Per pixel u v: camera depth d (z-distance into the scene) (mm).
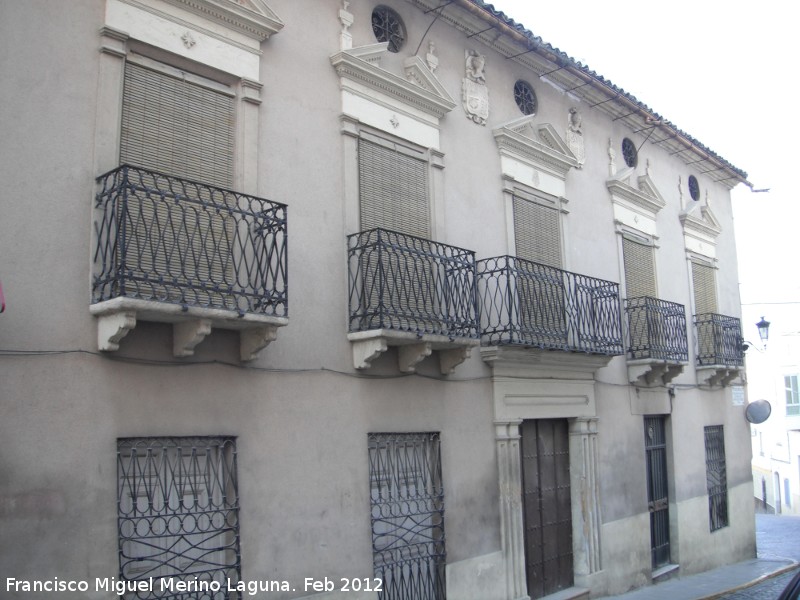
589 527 12359
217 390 7684
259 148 8398
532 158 12344
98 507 6707
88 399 6762
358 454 8898
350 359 8953
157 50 7668
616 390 13641
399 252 9680
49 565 6371
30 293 6527
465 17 11195
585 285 12539
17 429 6332
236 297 7430
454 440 10203
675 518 15125
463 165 11039
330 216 8984
